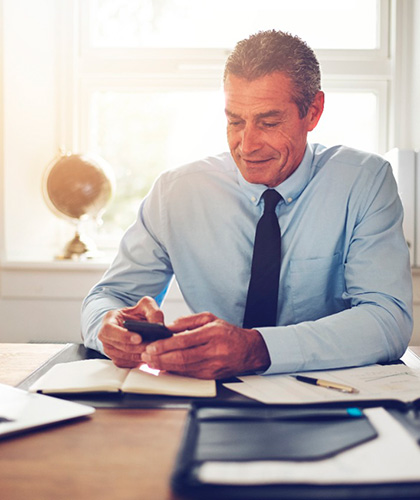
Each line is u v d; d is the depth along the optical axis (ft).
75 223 7.45
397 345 3.48
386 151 7.71
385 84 7.67
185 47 7.78
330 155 4.58
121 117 7.99
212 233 4.55
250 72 3.68
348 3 7.71
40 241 7.77
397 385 2.81
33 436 2.22
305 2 7.73
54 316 7.33
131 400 2.67
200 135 7.92
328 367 3.17
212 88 7.77
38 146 7.64
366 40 7.74
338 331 3.26
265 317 4.06
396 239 4.03
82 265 7.18
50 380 2.85
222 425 2.17
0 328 7.36
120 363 3.13
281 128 3.82
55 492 1.76
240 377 3.02
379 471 1.75
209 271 4.57
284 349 3.09
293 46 3.80
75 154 7.19
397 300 3.68
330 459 1.85
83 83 7.86
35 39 7.48
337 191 4.33
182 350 2.94
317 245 4.33
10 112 7.22
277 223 4.18
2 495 1.74
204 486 1.68
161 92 7.91
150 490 1.77
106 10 7.93
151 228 4.68
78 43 7.86
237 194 4.57
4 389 2.75
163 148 8.00
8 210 7.27
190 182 4.69
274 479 1.69
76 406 2.49
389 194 4.26
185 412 2.51
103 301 4.09
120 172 8.05
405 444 1.98
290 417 2.24
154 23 7.90
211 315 3.20
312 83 3.91
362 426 2.14
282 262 4.34
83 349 3.75
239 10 7.77
